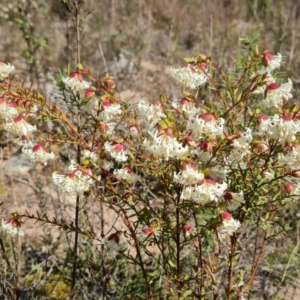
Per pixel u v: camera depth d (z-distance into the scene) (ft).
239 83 7.11
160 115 6.45
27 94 7.34
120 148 6.77
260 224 8.59
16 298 9.57
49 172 14.25
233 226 6.39
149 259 10.12
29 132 7.11
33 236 12.28
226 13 29.32
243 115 8.37
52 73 18.88
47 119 7.34
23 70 20.92
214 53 19.89
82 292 10.28
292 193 6.72
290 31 24.17
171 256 8.02
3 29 24.95
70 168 6.75
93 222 12.15
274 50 21.17
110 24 26.86
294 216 11.85
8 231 7.52
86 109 8.04
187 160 6.18
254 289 10.29
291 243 11.84
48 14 24.62
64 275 11.01
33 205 13.25
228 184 6.94
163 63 22.89
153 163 6.92
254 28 23.39
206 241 9.41
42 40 18.62
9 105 6.92
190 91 8.46
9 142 15.79
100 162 7.30
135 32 26.91
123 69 22.04
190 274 9.42
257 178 6.93
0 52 23.04
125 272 10.44
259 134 6.50
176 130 6.16
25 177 14.43
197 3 31.99
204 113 6.15
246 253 10.37
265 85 6.69
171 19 29.50
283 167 6.79
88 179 6.66
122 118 7.55
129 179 7.09
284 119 6.01
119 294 9.95
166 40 26.86
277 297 10.62
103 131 7.48
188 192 6.07
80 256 11.42
